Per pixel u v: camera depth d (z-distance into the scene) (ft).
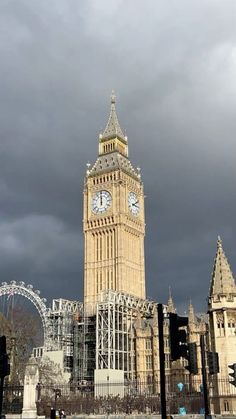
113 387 396.16
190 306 491.31
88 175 602.85
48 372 399.44
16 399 243.19
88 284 558.15
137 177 615.98
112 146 625.00
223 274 286.66
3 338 89.04
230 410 254.27
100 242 570.46
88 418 248.93
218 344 273.54
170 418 115.96
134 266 571.69
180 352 76.23
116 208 571.69
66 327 495.82
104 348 460.55
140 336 497.87
